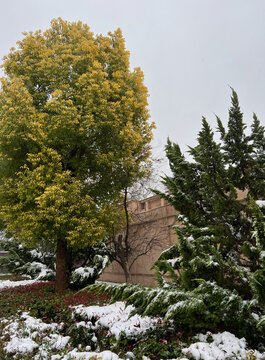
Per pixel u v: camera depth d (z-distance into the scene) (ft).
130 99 33.14
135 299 11.91
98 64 31.37
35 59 34.17
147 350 11.82
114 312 17.19
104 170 34.40
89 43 34.42
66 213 28.04
